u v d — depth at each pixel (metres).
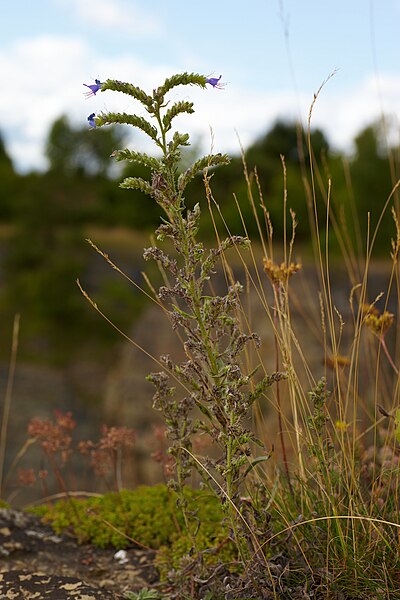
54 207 38.28
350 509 2.61
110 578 3.20
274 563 2.56
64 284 35.22
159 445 3.93
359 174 25.84
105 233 41.97
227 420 2.44
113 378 26.66
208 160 2.30
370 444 3.67
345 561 2.54
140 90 2.23
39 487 10.98
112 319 34.25
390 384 3.99
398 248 3.19
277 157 45.94
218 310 2.39
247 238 2.36
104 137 38.59
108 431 3.87
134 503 3.79
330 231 21.95
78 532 3.63
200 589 2.62
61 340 33.34
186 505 2.74
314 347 8.80
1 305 35.56
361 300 3.12
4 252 39.22
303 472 2.88
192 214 2.34
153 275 35.56
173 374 2.68
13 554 3.40
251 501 2.76
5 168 51.94
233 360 2.39
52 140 39.66
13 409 24.27
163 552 3.36
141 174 21.31
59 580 2.96
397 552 2.56
